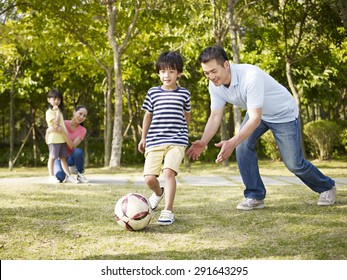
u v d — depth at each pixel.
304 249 4.26
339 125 23.09
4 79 23.95
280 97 6.06
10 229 5.25
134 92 27.20
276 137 6.32
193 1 16.33
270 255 4.12
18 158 27.45
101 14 18.22
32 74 24.28
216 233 5.02
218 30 17.55
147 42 19.81
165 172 5.80
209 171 16.25
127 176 14.04
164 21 17.28
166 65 6.03
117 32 18.92
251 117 5.45
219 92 6.05
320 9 18.44
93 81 26.16
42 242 4.70
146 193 8.50
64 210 6.48
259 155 28.08
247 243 4.55
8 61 22.03
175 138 5.96
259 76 5.60
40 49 17.44
